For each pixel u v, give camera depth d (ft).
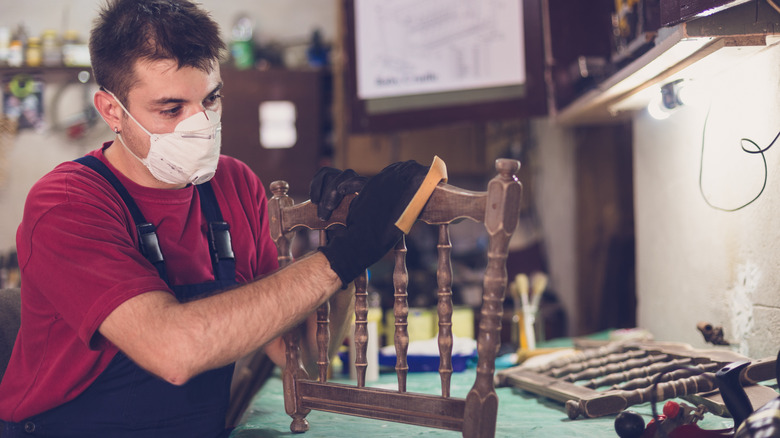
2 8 16.19
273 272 4.04
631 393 4.83
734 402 3.63
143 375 4.41
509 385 6.34
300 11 17.04
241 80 15.02
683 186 6.88
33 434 4.48
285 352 4.70
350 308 5.10
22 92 15.11
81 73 15.14
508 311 13.28
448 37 8.86
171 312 3.79
